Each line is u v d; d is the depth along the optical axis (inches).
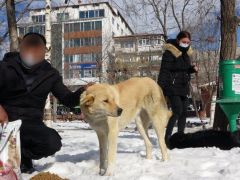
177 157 125.6
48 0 232.8
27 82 97.8
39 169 107.3
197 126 385.4
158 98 120.6
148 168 105.4
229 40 190.2
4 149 72.4
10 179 71.1
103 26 803.4
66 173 105.0
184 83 154.9
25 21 359.3
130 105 112.3
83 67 908.0
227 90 157.9
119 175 97.3
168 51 154.3
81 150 148.9
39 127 99.1
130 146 163.0
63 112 863.7
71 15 644.1
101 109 96.6
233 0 191.0
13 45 213.9
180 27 354.9
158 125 120.2
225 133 152.4
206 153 135.2
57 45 569.0
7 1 214.1
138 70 652.1
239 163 108.6
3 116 77.7
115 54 697.0
